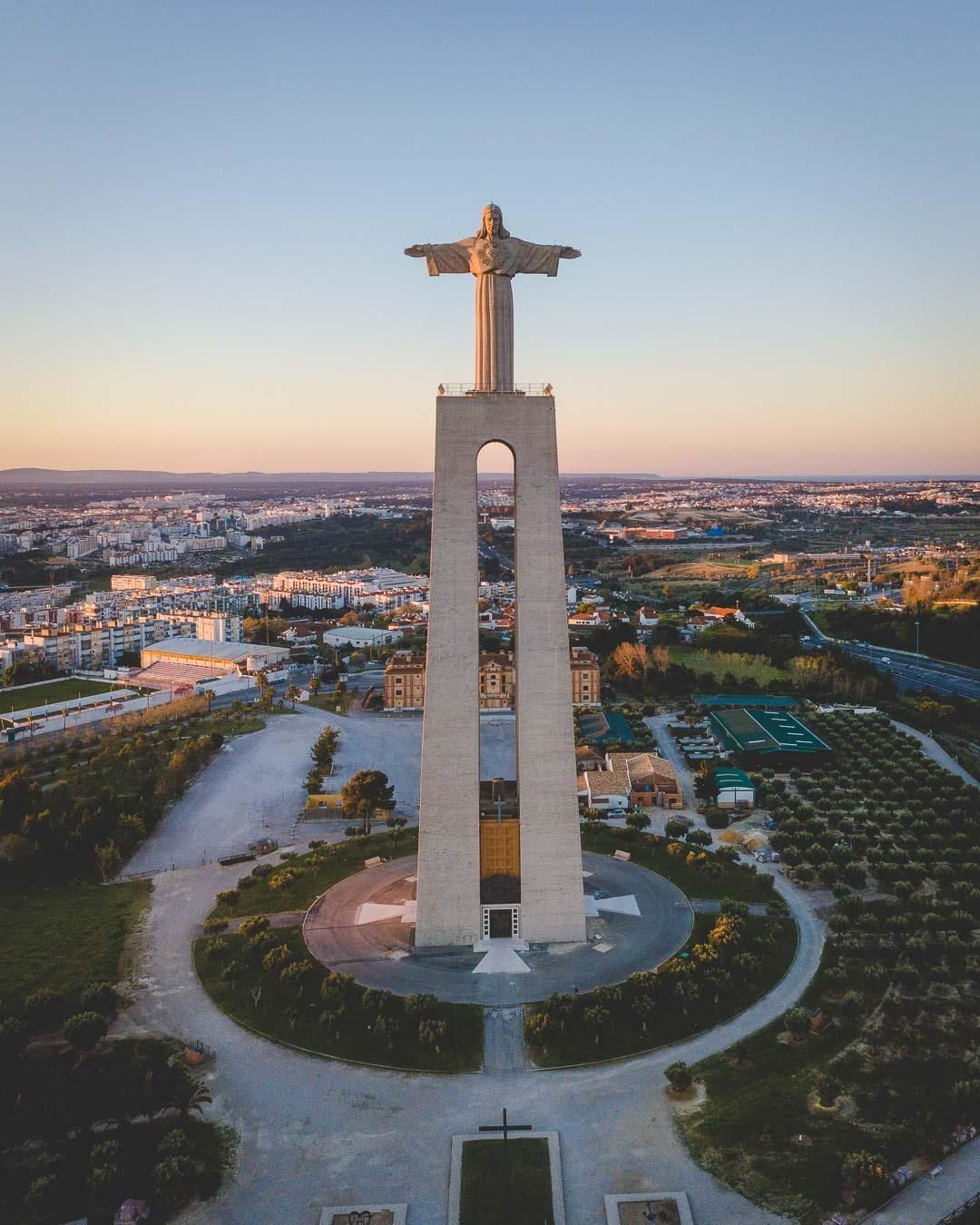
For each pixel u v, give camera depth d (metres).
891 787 175.25
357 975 106.06
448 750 111.31
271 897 128.25
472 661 110.56
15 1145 79.00
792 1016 95.19
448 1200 73.88
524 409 110.31
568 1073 90.12
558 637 110.75
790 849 140.50
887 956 109.88
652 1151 79.06
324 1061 92.50
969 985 103.38
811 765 190.62
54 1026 97.44
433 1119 83.94
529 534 110.44
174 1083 86.25
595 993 99.56
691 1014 98.12
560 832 112.19
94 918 124.31
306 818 166.12
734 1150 78.81
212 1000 103.12
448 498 109.69
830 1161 76.81
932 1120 80.50
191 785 187.00
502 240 110.69
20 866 136.75
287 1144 80.69
